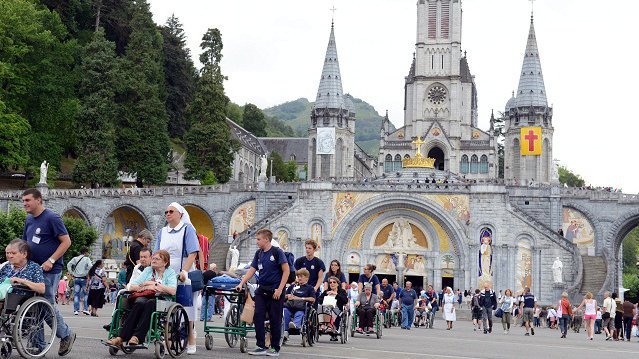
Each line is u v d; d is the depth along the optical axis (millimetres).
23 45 68562
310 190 70062
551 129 99000
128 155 80188
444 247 69188
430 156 119625
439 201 68812
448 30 116750
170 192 73562
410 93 119188
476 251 67625
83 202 68688
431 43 116938
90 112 74188
